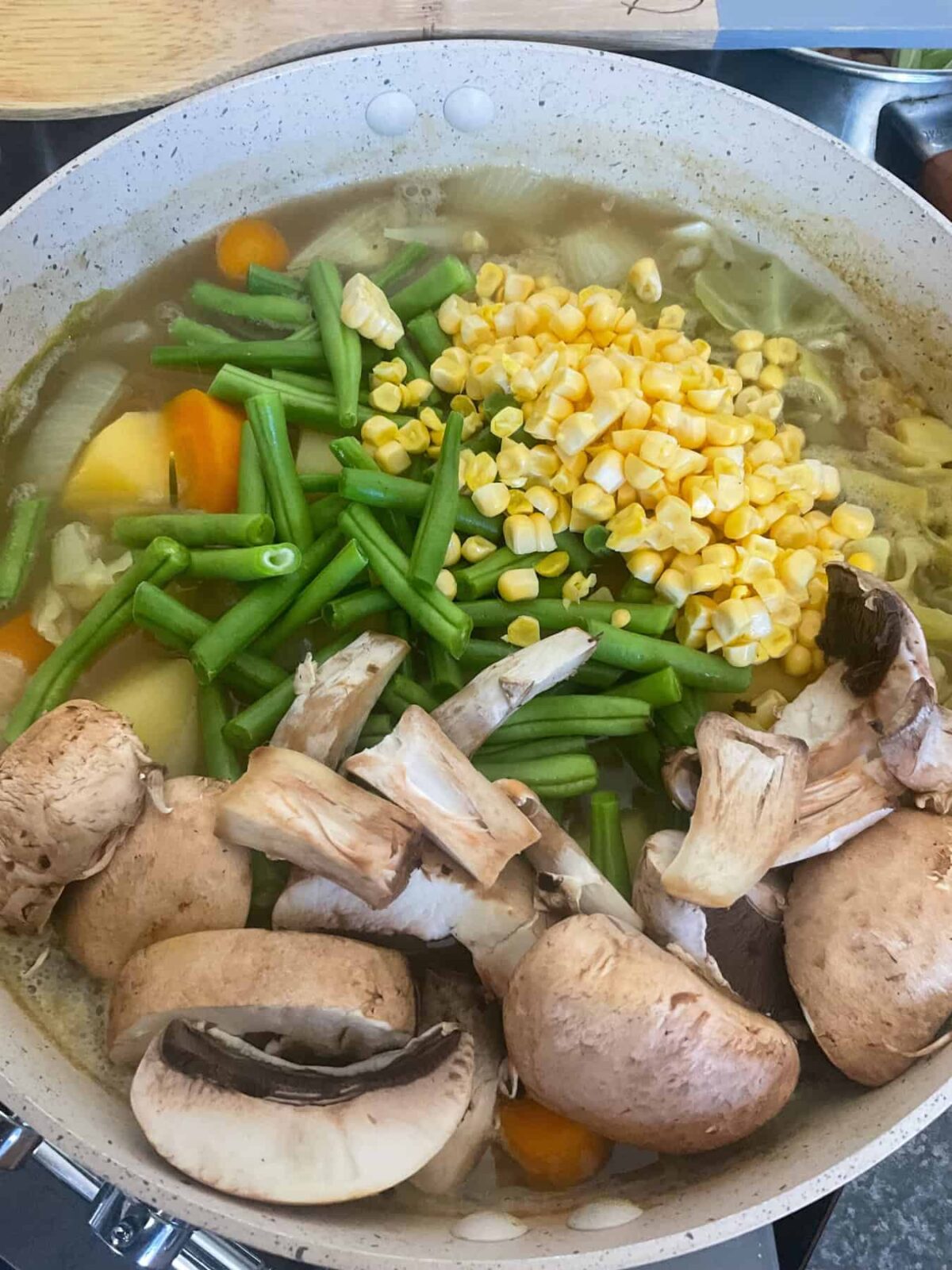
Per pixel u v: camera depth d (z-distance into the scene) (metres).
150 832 0.25
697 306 0.36
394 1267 0.21
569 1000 0.22
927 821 0.26
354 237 0.35
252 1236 0.21
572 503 0.31
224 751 0.28
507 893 0.26
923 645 0.27
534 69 0.34
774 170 0.35
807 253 0.36
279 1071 0.23
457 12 0.34
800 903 0.26
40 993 0.26
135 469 0.31
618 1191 0.24
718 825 0.26
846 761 0.27
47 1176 0.28
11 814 0.24
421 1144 0.23
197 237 0.35
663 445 0.30
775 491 0.32
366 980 0.23
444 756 0.26
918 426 0.34
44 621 0.30
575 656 0.28
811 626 0.31
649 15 0.34
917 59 0.39
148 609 0.28
